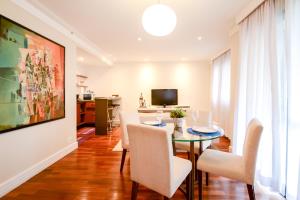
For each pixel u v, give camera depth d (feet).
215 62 18.16
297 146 5.66
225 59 15.21
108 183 7.32
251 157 5.10
